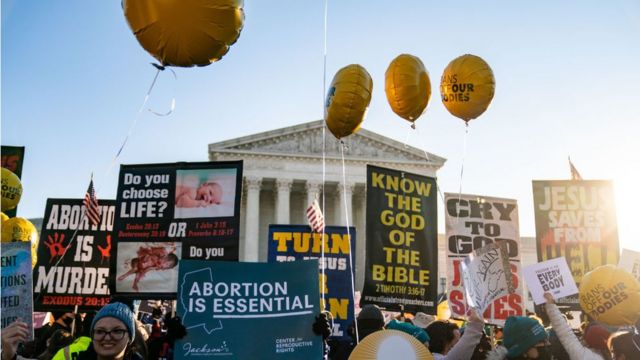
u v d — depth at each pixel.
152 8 5.94
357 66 8.20
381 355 5.17
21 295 5.08
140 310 15.48
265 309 5.95
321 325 5.94
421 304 9.51
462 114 8.88
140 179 8.77
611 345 5.36
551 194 10.58
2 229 8.38
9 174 9.06
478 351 7.32
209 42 6.12
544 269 6.68
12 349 4.72
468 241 10.02
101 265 10.10
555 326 5.96
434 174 63.81
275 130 63.38
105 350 4.98
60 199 10.30
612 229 10.43
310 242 10.63
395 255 9.43
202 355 5.76
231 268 6.00
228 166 8.71
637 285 5.97
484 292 6.58
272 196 67.38
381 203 9.46
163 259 8.54
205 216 8.60
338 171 63.75
